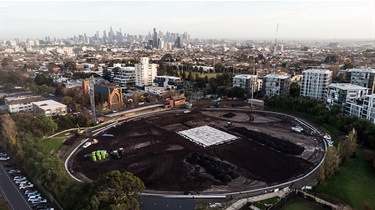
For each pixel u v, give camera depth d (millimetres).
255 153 80062
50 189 55031
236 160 75250
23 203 55312
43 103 118750
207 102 147875
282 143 86000
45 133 89812
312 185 61969
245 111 129875
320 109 115062
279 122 112375
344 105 115500
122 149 80312
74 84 165625
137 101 142750
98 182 43312
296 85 157500
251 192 59375
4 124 78125
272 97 135375
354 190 60375
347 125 94688
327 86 139000
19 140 76062
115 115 117188
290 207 53812
